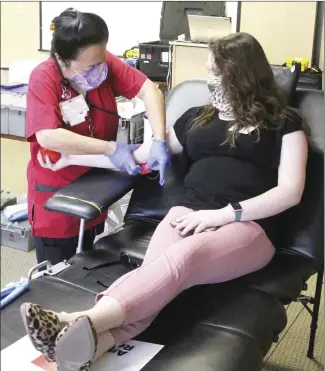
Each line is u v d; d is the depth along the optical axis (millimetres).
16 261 2723
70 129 1785
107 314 1217
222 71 1628
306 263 1648
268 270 1579
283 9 3494
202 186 1664
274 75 1744
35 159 1837
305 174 1665
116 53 4184
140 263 1639
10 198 3176
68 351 1142
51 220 1854
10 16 4590
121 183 1709
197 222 1522
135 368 1190
